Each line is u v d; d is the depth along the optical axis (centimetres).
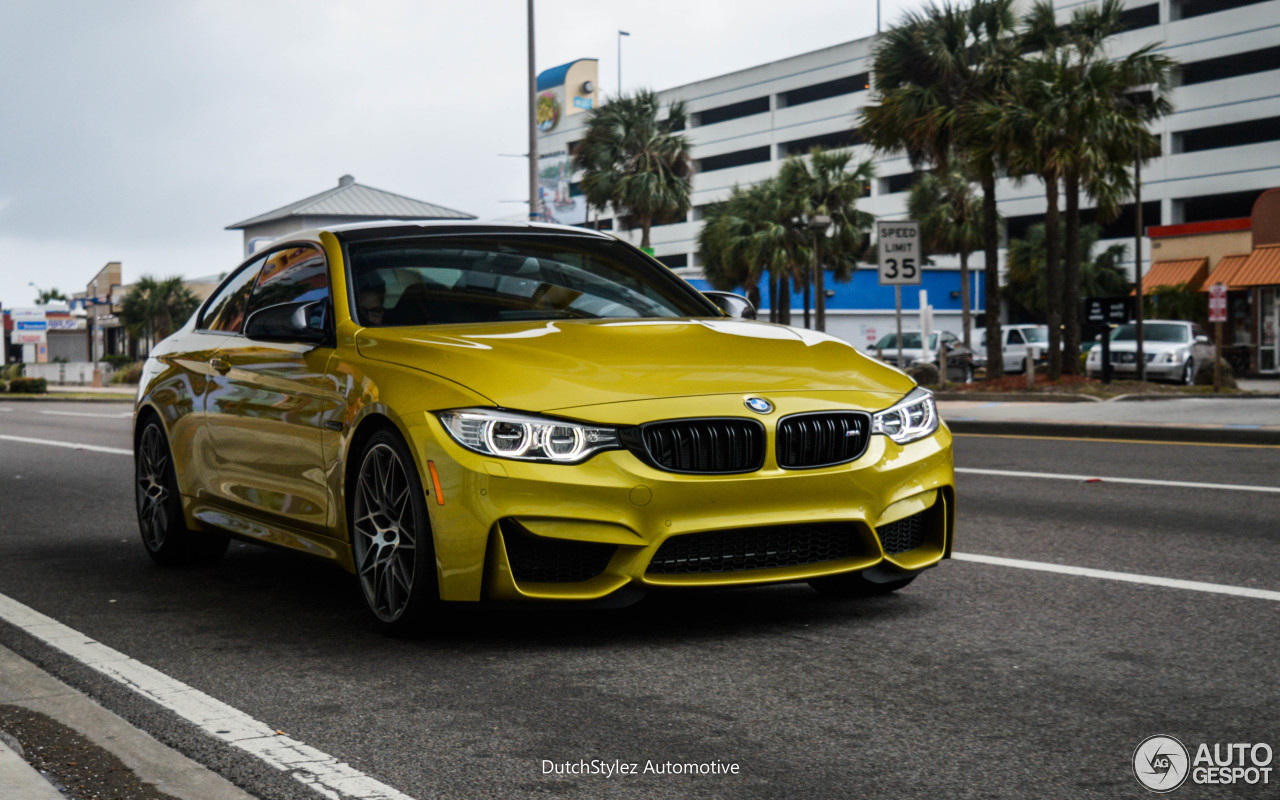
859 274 5875
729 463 417
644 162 3994
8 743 328
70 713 354
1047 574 558
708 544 419
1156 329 2884
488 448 404
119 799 286
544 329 473
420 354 445
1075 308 2353
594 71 9400
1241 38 5772
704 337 480
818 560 437
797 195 4375
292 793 292
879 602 498
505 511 400
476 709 358
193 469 584
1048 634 443
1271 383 2850
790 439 426
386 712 356
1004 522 728
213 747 326
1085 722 340
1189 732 330
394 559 439
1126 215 6322
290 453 497
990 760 310
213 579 582
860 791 289
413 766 310
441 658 416
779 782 296
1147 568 573
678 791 291
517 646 430
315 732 338
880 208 7338
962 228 4997
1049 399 2012
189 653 432
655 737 330
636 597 413
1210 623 459
